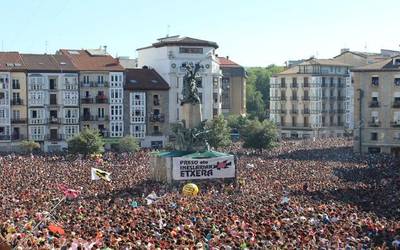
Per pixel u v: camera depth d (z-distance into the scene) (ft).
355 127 600.80
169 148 508.94
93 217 202.59
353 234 177.99
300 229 179.83
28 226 180.65
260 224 187.52
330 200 264.52
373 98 594.65
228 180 365.20
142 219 196.95
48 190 292.81
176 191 313.94
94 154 510.58
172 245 150.30
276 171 390.63
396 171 393.91
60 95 638.12
